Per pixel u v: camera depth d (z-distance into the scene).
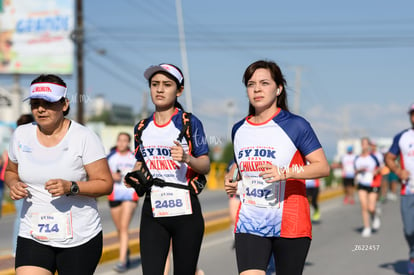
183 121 6.39
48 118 5.10
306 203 5.79
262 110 5.80
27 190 5.21
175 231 6.39
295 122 5.68
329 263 11.49
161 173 6.38
